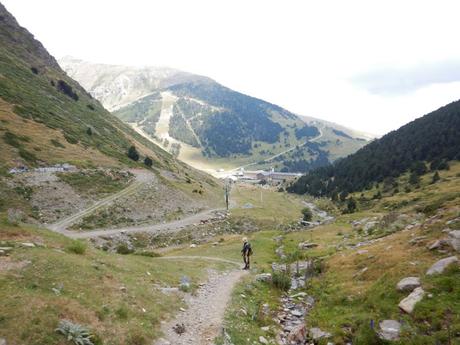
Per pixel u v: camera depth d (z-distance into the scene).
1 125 88.25
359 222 66.00
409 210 54.16
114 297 15.70
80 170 88.75
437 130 196.88
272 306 22.33
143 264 25.42
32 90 126.19
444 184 127.44
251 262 39.44
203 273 29.00
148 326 14.35
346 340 16.28
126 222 77.75
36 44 174.88
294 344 16.72
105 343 11.98
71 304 13.30
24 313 11.58
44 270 15.63
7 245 17.38
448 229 24.81
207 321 16.81
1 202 60.50
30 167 77.06
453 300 15.54
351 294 21.81
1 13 169.38
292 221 118.12
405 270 20.38
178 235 78.50
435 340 13.38
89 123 137.12
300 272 33.44
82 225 67.62
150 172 118.44
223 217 105.44
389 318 16.44
